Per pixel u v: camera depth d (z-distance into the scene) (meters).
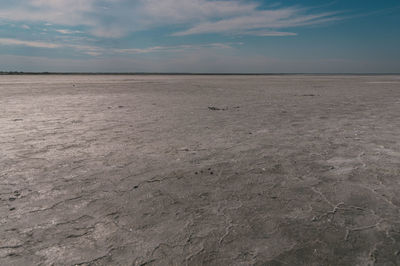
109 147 4.64
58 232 2.18
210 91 19.16
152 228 2.24
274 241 2.07
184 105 10.80
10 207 2.57
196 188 3.03
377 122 6.94
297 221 2.35
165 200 2.74
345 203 2.67
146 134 5.66
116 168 3.64
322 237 2.12
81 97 14.09
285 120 7.38
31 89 19.73
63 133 5.71
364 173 3.45
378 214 2.47
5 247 1.98
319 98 13.81
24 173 3.43
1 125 6.50
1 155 4.15
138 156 4.16
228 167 3.69
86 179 3.26
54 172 3.47
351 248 1.99
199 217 2.41
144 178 3.30
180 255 1.90
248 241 2.07
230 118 7.72
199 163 3.85
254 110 9.37
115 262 1.83
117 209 2.55
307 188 3.03
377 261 1.86
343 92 18.11
